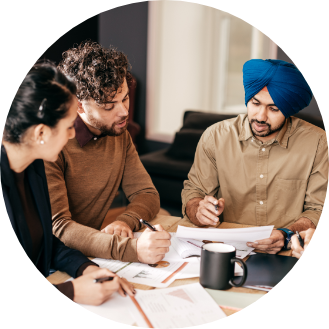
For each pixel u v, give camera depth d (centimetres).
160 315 92
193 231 124
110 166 158
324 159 164
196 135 346
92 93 134
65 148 147
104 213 163
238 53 517
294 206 170
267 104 147
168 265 117
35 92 100
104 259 120
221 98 529
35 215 122
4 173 107
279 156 168
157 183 329
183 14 454
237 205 178
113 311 94
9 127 103
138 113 454
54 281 108
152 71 433
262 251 126
